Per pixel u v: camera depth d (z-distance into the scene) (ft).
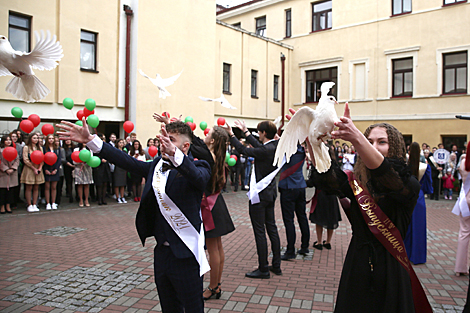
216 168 12.12
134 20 43.21
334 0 64.18
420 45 55.93
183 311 8.98
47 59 8.34
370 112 60.70
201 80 50.70
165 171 8.06
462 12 52.70
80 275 14.93
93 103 15.79
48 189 30.53
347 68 62.95
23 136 32.37
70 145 33.68
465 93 52.60
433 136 55.06
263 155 14.14
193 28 49.55
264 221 14.94
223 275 15.20
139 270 15.64
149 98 44.37
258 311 11.83
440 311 12.08
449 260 18.07
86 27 39.47
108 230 23.25
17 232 22.31
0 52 7.97
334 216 18.81
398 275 6.69
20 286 13.69
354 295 6.93
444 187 43.11
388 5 58.95
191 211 7.97
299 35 68.28
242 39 59.62
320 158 7.64
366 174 7.14
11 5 33.88
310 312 11.78
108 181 33.47
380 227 6.70
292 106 69.56
